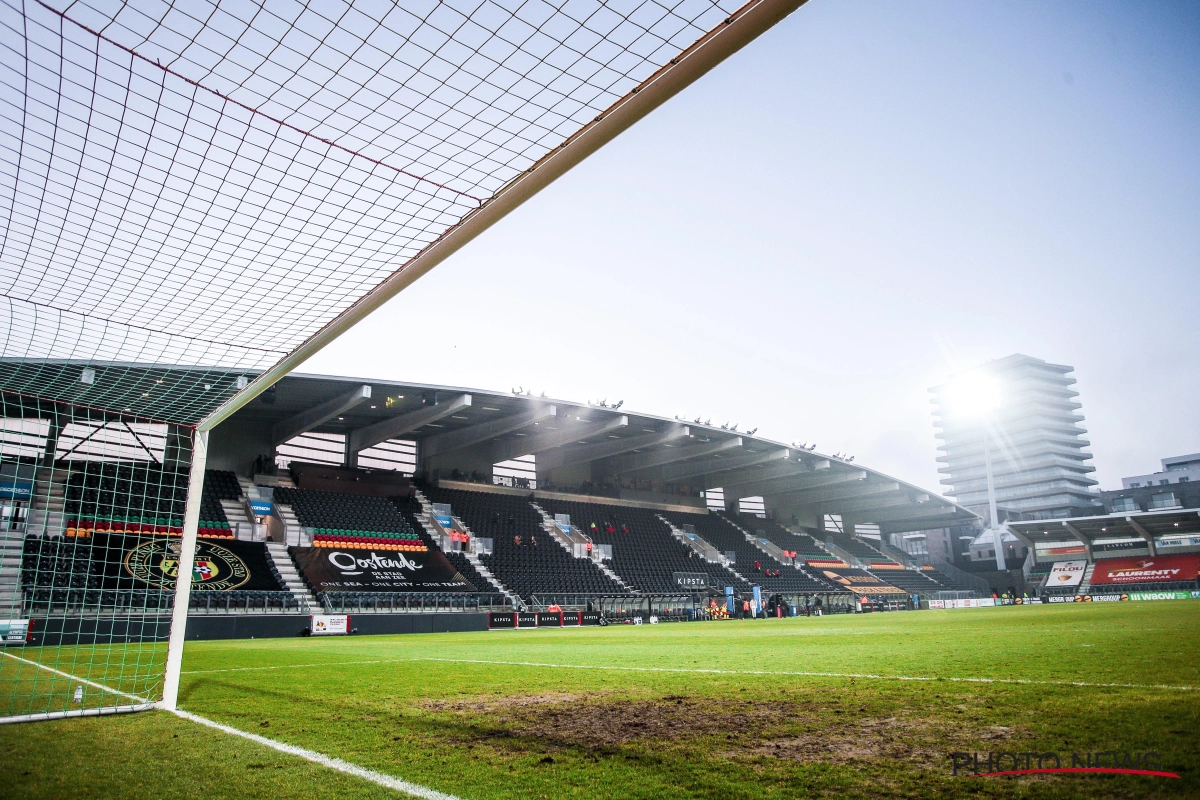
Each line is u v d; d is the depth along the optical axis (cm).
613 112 416
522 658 1159
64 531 1563
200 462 758
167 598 1869
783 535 5628
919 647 1099
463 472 4175
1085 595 5034
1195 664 704
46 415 908
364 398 2895
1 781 370
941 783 329
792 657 1018
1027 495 11131
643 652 1239
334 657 1237
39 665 1068
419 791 340
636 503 4959
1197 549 5488
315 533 3105
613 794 329
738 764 378
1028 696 547
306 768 388
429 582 3145
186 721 549
